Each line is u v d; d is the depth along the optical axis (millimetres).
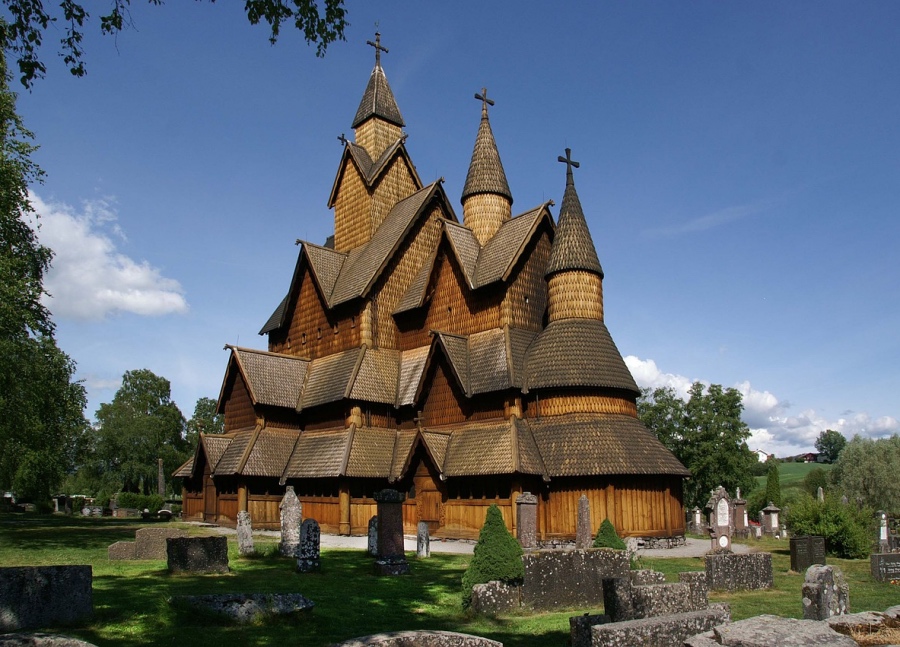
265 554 27766
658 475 35062
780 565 29328
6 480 54938
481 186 46500
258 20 15727
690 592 15375
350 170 52312
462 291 42844
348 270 48562
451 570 24938
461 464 37094
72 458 70875
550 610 18391
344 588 20250
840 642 8562
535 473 34969
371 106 52938
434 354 41844
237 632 14211
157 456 98875
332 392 43188
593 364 36938
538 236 42844
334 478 40500
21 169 33062
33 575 13906
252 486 43062
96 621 14422
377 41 55344
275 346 53750
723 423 60000
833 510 33562
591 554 19453
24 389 34625
